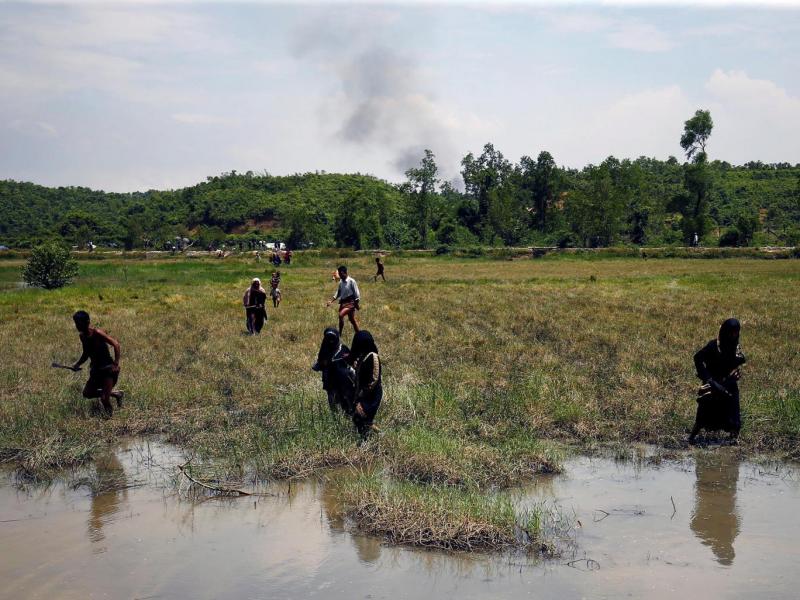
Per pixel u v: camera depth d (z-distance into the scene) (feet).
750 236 304.09
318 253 258.57
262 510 21.71
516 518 20.51
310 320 66.64
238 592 16.43
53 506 22.21
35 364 44.04
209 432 29.76
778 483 23.98
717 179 506.07
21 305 88.17
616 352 47.93
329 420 29.25
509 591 16.39
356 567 17.76
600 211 317.01
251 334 57.98
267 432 28.84
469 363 44.21
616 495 22.89
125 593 16.38
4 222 598.34
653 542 19.11
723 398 27.63
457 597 16.11
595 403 33.35
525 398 34.01
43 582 16.93
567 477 24.80
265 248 383.45
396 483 23.54
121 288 119.96
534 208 419.33
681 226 344.69
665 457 26.94
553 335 56.18
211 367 43.11
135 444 28.99
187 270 182.50
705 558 18.07
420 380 37.65
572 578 17.03
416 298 92.63
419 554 18.54
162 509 21.85
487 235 386.73
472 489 23.09
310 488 23.62
